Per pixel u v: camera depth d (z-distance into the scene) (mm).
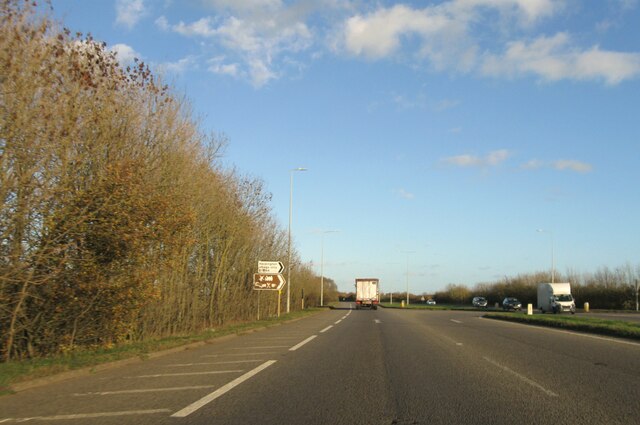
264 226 39812
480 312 54281
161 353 15555
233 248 32312
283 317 37812
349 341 19953
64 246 13602
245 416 7922
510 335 22281
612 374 11648
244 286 36312
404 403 8812
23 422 7551
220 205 28172
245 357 15086
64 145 13727
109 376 11648
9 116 12109
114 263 15227
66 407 8500
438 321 34562
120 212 14617
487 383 10617
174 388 10164
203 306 26781
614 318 37812
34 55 12977
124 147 17562
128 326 16734
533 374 11703
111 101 16234
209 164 25938
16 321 13336
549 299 55031
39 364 12148
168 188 19406
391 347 17594
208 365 13398
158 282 19719
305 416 7934
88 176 15664
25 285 12727
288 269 45562
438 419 7758
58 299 14078
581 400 8984
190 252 23562
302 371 12320
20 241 12977
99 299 15062
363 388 10141
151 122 19594
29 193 12820
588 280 75750
